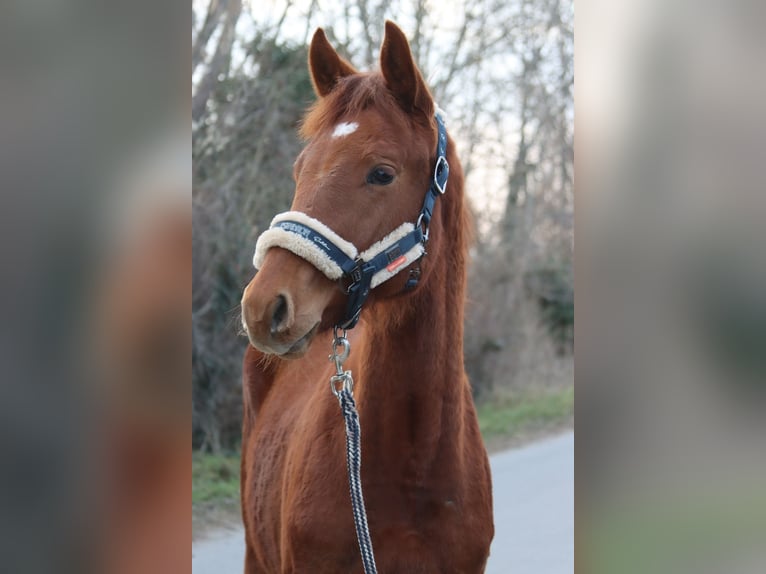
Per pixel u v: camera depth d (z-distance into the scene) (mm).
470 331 10062
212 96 7531
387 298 2078
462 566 2156
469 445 2293
